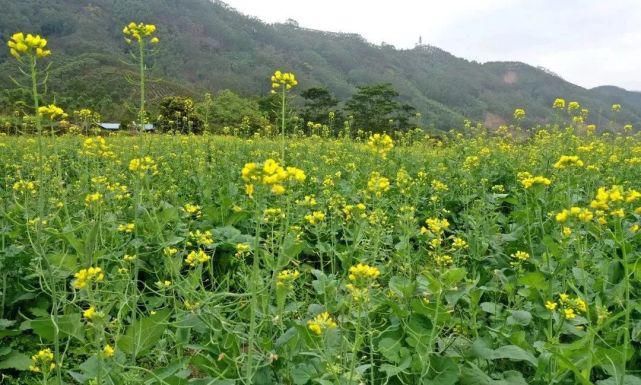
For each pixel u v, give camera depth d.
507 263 5.30
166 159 10.59
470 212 7.26
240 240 5.70
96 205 4.36
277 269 2.94
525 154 11.38
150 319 3.01
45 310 4.51
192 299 3.55
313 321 3.11
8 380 3.95
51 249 4.87
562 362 2.98
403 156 11.90
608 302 4.03
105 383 2.95
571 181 7.31
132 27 4.26
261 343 3.32
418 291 3.89
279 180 2.82
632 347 3.51
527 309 4.27
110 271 4.87
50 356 2.91
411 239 6.56
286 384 3.31
